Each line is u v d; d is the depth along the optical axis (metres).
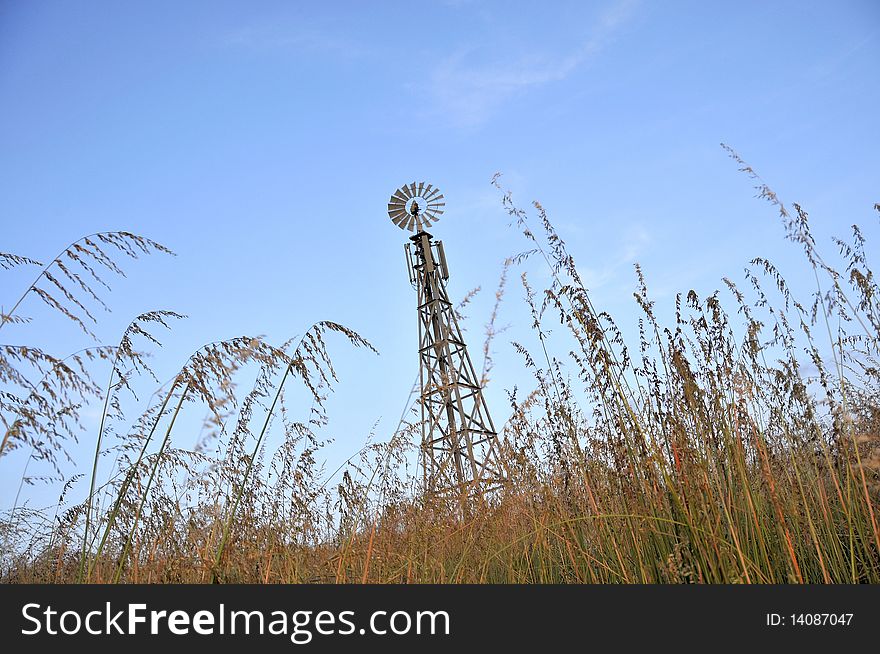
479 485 6.06
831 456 4.99
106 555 4.69
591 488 5.65
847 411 4.88
